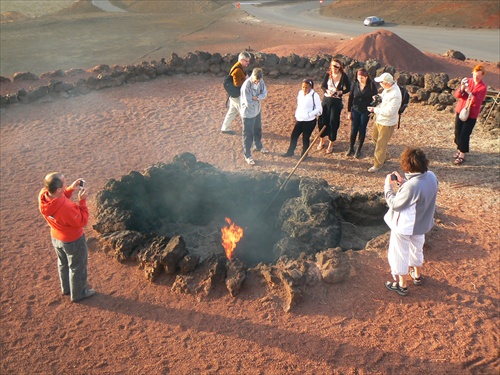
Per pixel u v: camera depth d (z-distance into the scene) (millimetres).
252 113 9555
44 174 9711
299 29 45812
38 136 11414
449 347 5414
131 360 5426
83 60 33031
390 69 13891
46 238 7625
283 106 13016
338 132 11508
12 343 5707
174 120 12219
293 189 8203
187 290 6277
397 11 51812
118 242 6898
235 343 5562
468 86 9039
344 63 14820
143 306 6160
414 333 5590
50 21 47844
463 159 9711
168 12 62500
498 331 5582
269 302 6043
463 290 6160
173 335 5715
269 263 7129
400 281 6043
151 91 14195
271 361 5320
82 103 13320
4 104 12977
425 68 24203
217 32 43938
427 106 12688
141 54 34812
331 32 44469
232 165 10016
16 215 8273
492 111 11539
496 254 6773
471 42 39125
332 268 6254
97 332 5812
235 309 6012
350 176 9438
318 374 5152
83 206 5695
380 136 9117
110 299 6293
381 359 5297
